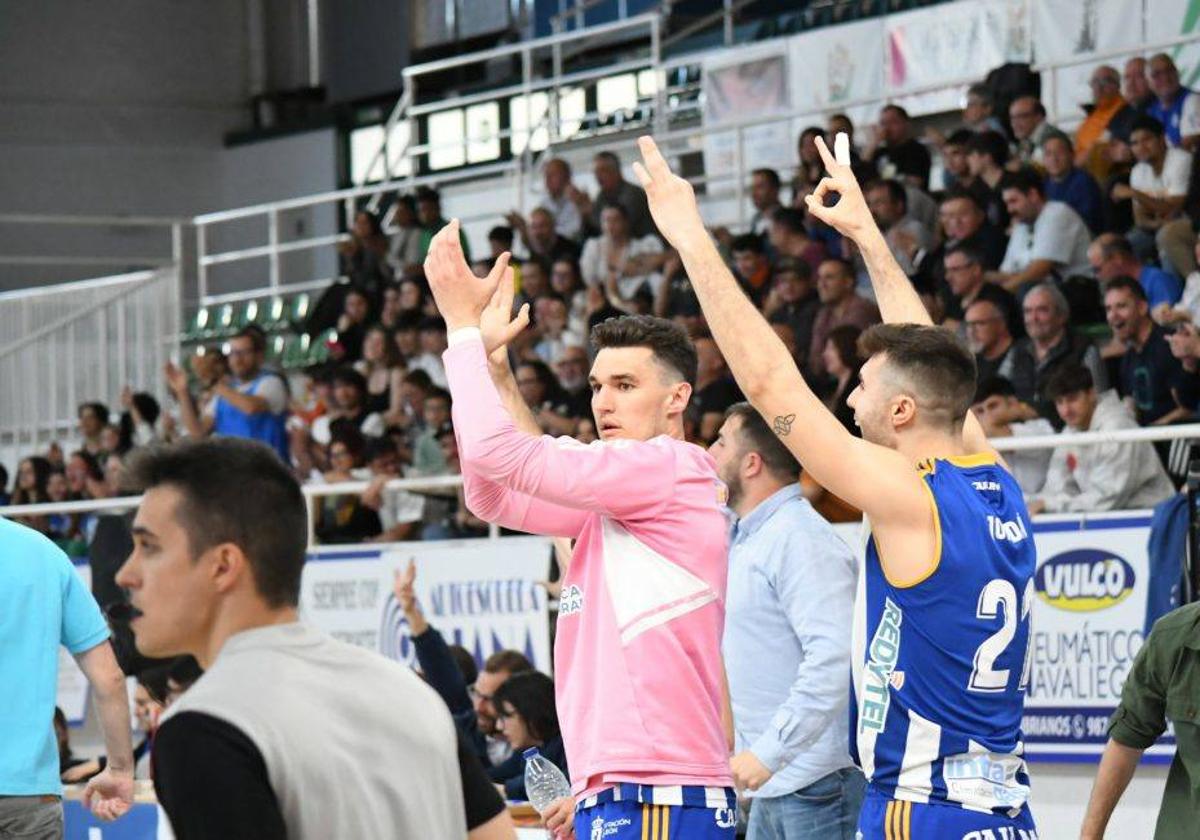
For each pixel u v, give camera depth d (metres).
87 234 24.50
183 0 25.09
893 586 3.94
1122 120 12.45
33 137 24.47
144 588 2.81
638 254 14.28
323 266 23.77
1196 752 4.79
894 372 4.11
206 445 2.85
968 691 3.94
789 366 3.94
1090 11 14.86
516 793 7.37
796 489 5.54
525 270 14.73
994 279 11.60
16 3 24.50
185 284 24.59
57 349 19.42
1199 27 14.24
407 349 15.27
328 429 14.91
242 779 2.58
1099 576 7.21
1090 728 7.21
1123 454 8.33
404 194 18.66
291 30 25.33
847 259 12.78
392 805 2.77
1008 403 9.26
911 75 16.12
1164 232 10.98
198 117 25.02
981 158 12.27
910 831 3.91
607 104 20.16
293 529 2.86
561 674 4.31
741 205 14.97
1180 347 9.72
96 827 7.78
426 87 23.16
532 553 9.25
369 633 9.88
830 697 5.12
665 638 4.11
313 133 24.02
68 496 16.09
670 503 4.14
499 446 3.93
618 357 4.40
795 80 16.83
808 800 5.51
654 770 4.05
